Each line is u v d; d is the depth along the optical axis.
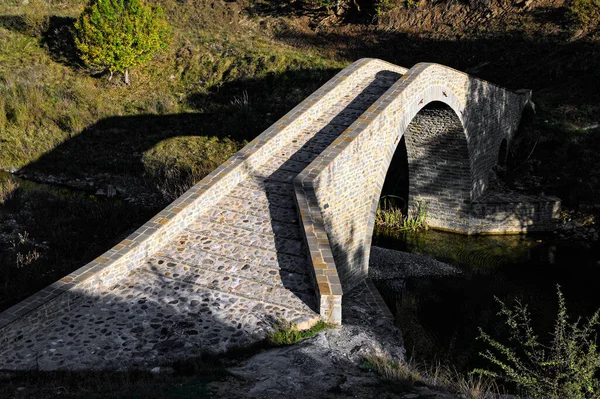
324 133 16.09
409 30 33.44
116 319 10.87
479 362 12.99
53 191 23.41
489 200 21.64
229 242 13.10
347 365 9.77
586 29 28.30
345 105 17.20
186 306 11.30
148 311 11.13
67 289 11.05
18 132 26.94
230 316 11.05
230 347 10.16
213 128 27.47
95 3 29.06
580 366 8.84
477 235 21.56
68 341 10.18
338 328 11.26
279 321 10.91
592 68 26.22
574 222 21.17
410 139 21.16
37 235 18.41
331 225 14.23
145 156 25.66
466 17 32.47
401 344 12.83
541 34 29.22
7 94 28.19
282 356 9.69
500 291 16.98
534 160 23.53
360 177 15.08
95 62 29.64
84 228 19.16
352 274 15.67
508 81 27.62
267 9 38.47
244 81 30.28
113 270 11.95
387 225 22.34
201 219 13.90
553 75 27.03
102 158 25.91
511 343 14.00
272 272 12.24
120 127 27.89
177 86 30.92
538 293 16.91
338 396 8.31
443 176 21.53
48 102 28.42
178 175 23.73
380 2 34.56
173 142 26.39
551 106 25.33
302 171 13.67
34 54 32.25
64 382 8.81
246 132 26.72
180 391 8.14
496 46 29.83
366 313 14.30
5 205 20.69
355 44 33.47
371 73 18.78
